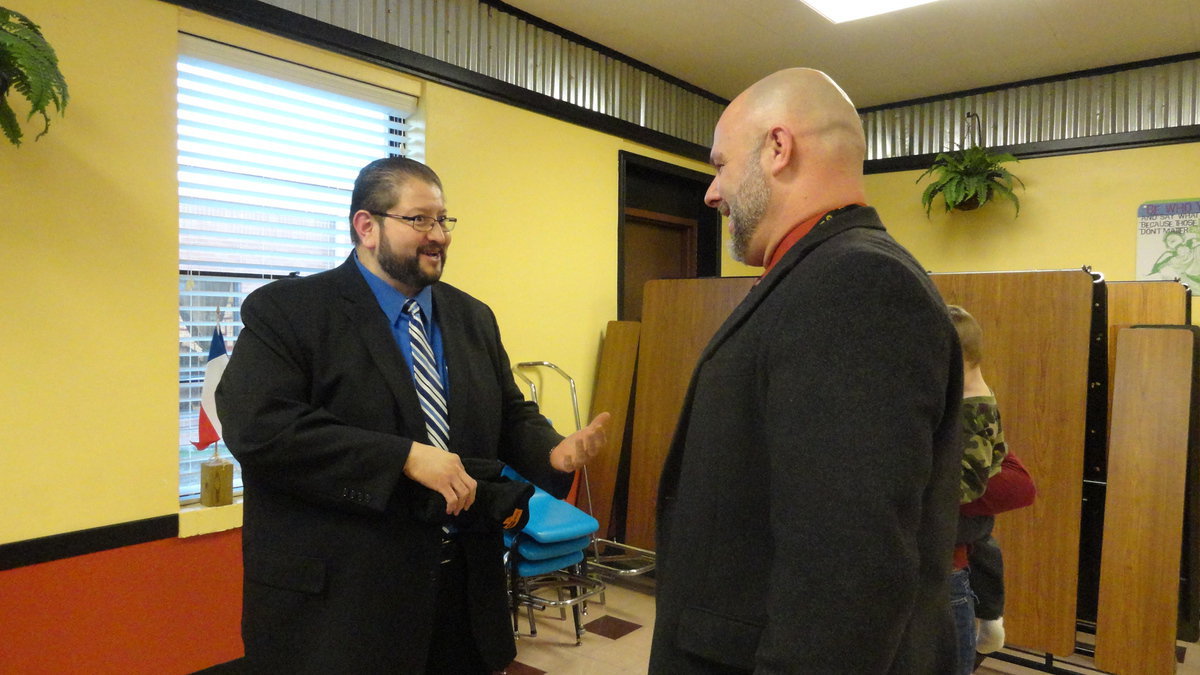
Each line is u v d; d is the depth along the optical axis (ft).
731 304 11.82
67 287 6.94
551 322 12.21
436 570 4.63
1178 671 9.18
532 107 11.59
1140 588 8.57
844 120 3.09
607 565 12.27
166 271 7.63
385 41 9.55
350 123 9.63
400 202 4.82
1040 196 14.73
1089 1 11.02
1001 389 9.51
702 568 2.90
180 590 7.82
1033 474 9.22
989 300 9.67
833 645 2.32
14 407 6.64
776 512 2.56
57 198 6.86
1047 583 9.04
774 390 2.63
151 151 7.49
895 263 2.56
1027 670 9.16
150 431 7.54
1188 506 8.86
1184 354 8.66
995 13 11.46
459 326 5.38
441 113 10.31
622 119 13.39
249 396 4.34
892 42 12.75
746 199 3.17
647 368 12.57
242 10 8.02
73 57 6.91
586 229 12.82
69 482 6.99
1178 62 13.28
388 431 4.65
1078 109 14.26
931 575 2.78
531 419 5.67
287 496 4.53
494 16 11.03
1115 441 8.93
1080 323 9.05
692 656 2.93
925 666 2.83
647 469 12.37
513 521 4.85
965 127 15.55
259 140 8.70
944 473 2.82
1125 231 13.87
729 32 12.30
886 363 2.44
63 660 7.00
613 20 11.82
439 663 4.94
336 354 4.66
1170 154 13.41
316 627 4.37
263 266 8.86
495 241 11.18
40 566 6.82
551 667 9.09
